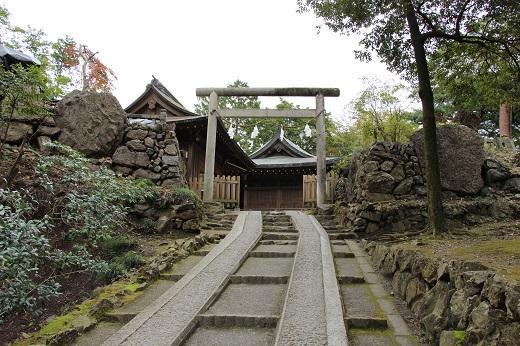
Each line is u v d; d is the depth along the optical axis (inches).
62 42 868.0
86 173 252.4
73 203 220.1
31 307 165.9
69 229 239.3
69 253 209.5
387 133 618.8
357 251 289.4
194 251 280.7
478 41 290.0
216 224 378.0
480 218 340.8
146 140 406.6
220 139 632.4
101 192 241.1
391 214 337.7
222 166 802.8
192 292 197.9
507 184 380.8
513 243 197.8
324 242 298.0
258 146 1390.3
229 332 166.2
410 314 177.0
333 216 418.6
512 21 280.5
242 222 380.2
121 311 182.5
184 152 522.6
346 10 286.8
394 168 376.2
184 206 331.9
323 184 480.7
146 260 249.4
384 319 169.0
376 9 283.0
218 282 212.5
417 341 151.6
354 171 434.3
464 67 328.5
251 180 986.1
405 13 281.7
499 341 106.7
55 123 377.4
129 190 279.6
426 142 276.7
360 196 382.3
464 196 373.1
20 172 292.0
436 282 166.4
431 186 271.9
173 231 322.7
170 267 243.1
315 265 237.0
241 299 198.5
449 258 170.4
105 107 397.1
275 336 159.3
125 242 269.9
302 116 508.4
